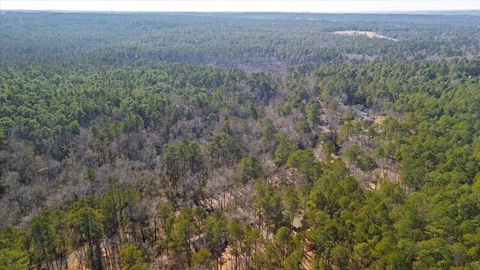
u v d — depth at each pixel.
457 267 40.00
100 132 80.44
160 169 73.75
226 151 76.69
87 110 90.62
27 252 45.22
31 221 48.22
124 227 57.09
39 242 45.81
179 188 69.75
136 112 92.12
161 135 86.19
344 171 61.91
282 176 70.94
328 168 64.06
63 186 66.94
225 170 71.88
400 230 46.12
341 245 45.56
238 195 64.06
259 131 87.94
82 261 51.62
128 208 57.34
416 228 47.22
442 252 41.94
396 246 42.72
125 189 60.31
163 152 75.31
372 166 69.50
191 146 72.19
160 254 52.41
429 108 93.00
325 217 50.03
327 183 56.94
